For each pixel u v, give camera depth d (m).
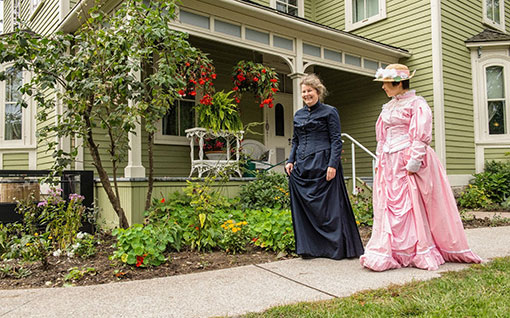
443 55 9.04
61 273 3.30
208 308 2.32
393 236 3.20
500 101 9.84
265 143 8.84
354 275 2.99
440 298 2.30
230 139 6.64
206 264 3.50
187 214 4.35
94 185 5.65
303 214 3.64
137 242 3.40
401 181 3.25
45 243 3.90
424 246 3.14
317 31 7.43
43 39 3.83
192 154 6.39
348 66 8.30
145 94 4.16
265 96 6.83
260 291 2.64
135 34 4.08
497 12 11.41
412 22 9.36
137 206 4.80
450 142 9.08
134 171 5.02
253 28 6.76
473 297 2.28
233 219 4.59
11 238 4.24
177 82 4.28
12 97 8.27
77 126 4.07
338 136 3.54
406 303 2.23
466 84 9.66
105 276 3.19
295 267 3.29
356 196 6.21
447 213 3.31
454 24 9.48
